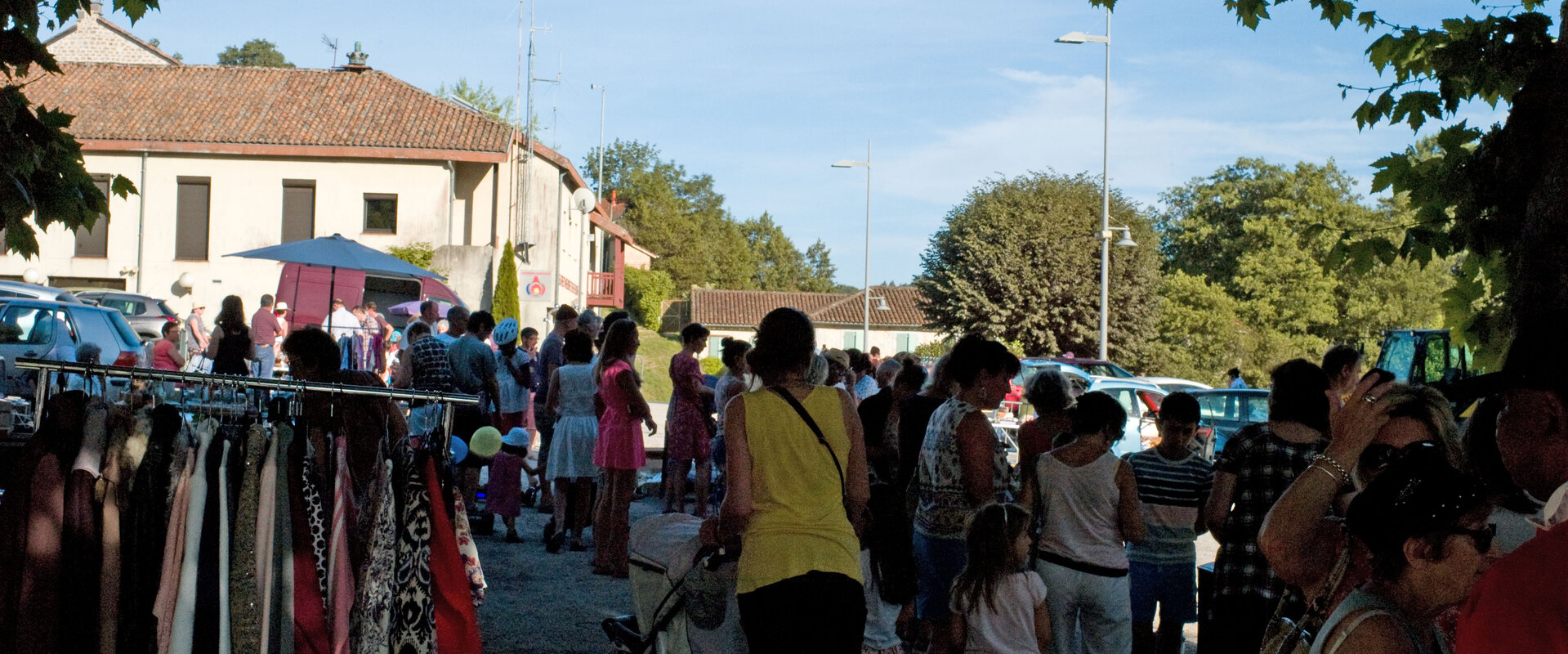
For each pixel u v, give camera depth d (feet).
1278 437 16.01
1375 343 172.35
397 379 36.60
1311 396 15.93
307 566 14.33
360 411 15.87
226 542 13.79
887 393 22.50
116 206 112.88
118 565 13.42
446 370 33.06
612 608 25.73
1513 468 8.39
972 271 140.15
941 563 19.24
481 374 33.12
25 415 17.78
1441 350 48.60
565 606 25.89
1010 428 60.85
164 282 113.19
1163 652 19.84
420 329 38.14
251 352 43.62
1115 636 18.20
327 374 18.19
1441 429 10.41
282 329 66.33
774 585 13.94
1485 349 17.84
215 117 116.26
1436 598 8.02
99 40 143.33
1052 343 138.41
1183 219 232.32
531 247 122.01
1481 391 10.11
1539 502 9.64
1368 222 182.91
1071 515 18.20
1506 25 18.57
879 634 19.48
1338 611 8.23
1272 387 16.30
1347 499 10.93
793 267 419.95
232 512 13.98
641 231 331.16
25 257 18.94
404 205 113.50
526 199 118.11
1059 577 18.11
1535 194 14.42
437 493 14.97
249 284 113.19
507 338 38.73
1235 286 194.49
